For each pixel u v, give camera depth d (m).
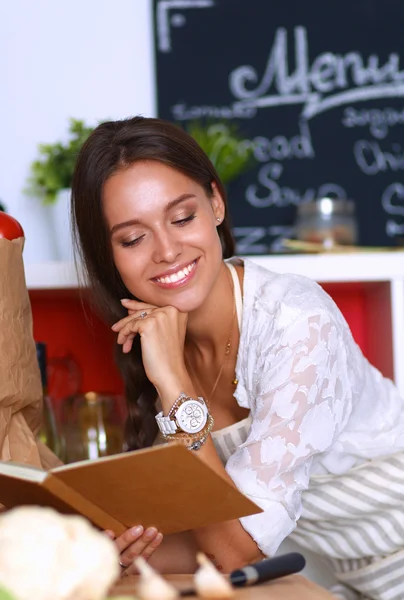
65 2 2.86
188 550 1.44
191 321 1.48
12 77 2.84
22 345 1.23
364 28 2.96
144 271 1.38
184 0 2.92
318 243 2.34
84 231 1.43
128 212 1.34
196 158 1.40
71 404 1.84
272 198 2.94
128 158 1.35
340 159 2.95
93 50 2.87
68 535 0.57
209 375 1.56
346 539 1.57
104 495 0.91
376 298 2.12
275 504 1.26
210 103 2.93
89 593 0.57
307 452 1.31
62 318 2.29
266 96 2.95
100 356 2.28
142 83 2.90
